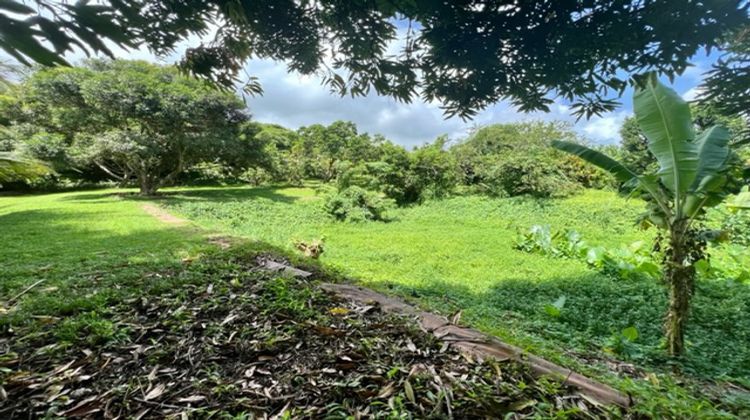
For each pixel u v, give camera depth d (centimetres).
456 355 185
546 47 129
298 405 140
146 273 323
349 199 1152
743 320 415
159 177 1598
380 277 534
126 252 469
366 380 156
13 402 133
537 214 1159
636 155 1218
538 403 143
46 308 222
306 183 2169
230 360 172
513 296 486
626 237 891
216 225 925
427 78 158
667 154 314
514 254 738
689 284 333
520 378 165
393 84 166
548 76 136
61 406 133
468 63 141
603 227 991
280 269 365
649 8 112
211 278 300
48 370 156
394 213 1273
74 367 158
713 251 744
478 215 1207
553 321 401
